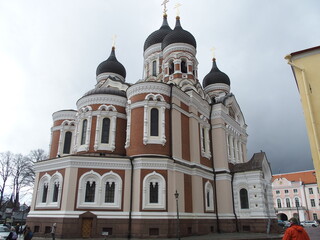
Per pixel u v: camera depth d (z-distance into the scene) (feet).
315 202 265.13
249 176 118.93
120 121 108.47
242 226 114.73
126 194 88.17
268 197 123.34
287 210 271.08
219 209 114.93
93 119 105.70
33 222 90.74
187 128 109.19
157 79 144.97
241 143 150.00
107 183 88.58
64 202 83.92
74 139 112.78
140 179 88.22
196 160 106.93
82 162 88.33
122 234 83.15
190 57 135.54
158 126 99.09
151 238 81.87
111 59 159.43
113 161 90.12
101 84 149.38
